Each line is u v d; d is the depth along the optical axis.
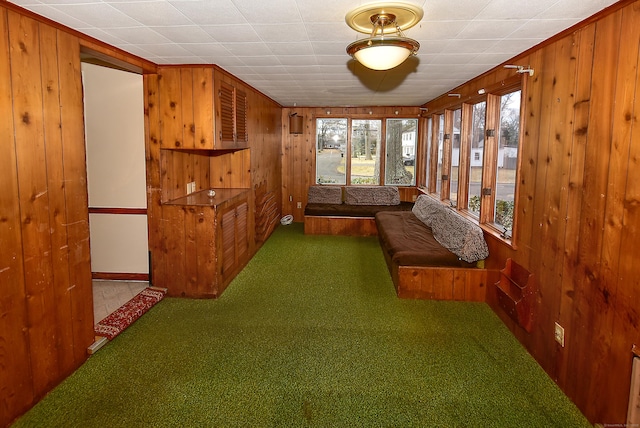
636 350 1.75
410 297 3.80
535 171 2.76
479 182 4.43
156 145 3.73
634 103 1.77
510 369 2.60
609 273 1.94
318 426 2.07
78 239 2.56
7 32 1.99
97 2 2.03
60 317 2.41
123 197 4.01
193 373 2.53
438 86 4.86
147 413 2.15
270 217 6.36
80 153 2.55
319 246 5.76
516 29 2.42
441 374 2.54
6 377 2.03
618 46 1.88
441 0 1.99
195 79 3.64
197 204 3.73
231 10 2.18
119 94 3.85
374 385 2.42
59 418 2.11
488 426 2.08
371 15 2.17
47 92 2.26
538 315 2.67
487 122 3.81
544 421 2.12
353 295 3.87
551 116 2.54
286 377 2.50
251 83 4.74
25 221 2.12
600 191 2.01
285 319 3.33
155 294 3.70
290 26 2.48
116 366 2.61
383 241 5.05
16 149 2.05
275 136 6.86
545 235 2.59
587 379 2.11
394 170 7.64
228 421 2.10
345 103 6.91
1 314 1.99
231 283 4.21
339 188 7.34
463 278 3.73
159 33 2.62
